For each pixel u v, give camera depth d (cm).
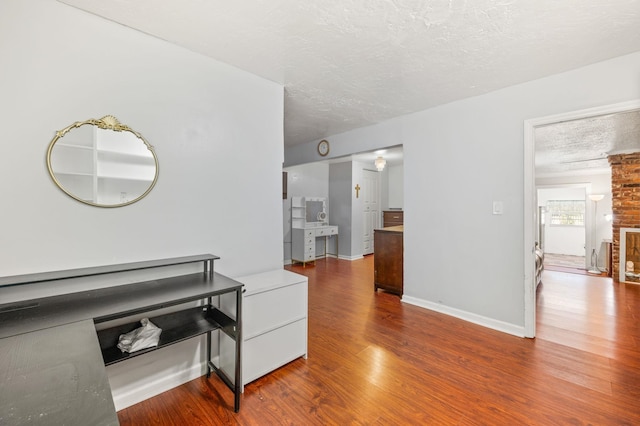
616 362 215
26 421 58
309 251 597
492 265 281
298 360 221
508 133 269
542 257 475
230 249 224
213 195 214
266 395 180
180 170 196
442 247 319
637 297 383
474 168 292
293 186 619
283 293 209
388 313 320
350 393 182
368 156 605
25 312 129
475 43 193
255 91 239
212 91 212
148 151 182
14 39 141
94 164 163
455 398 176
